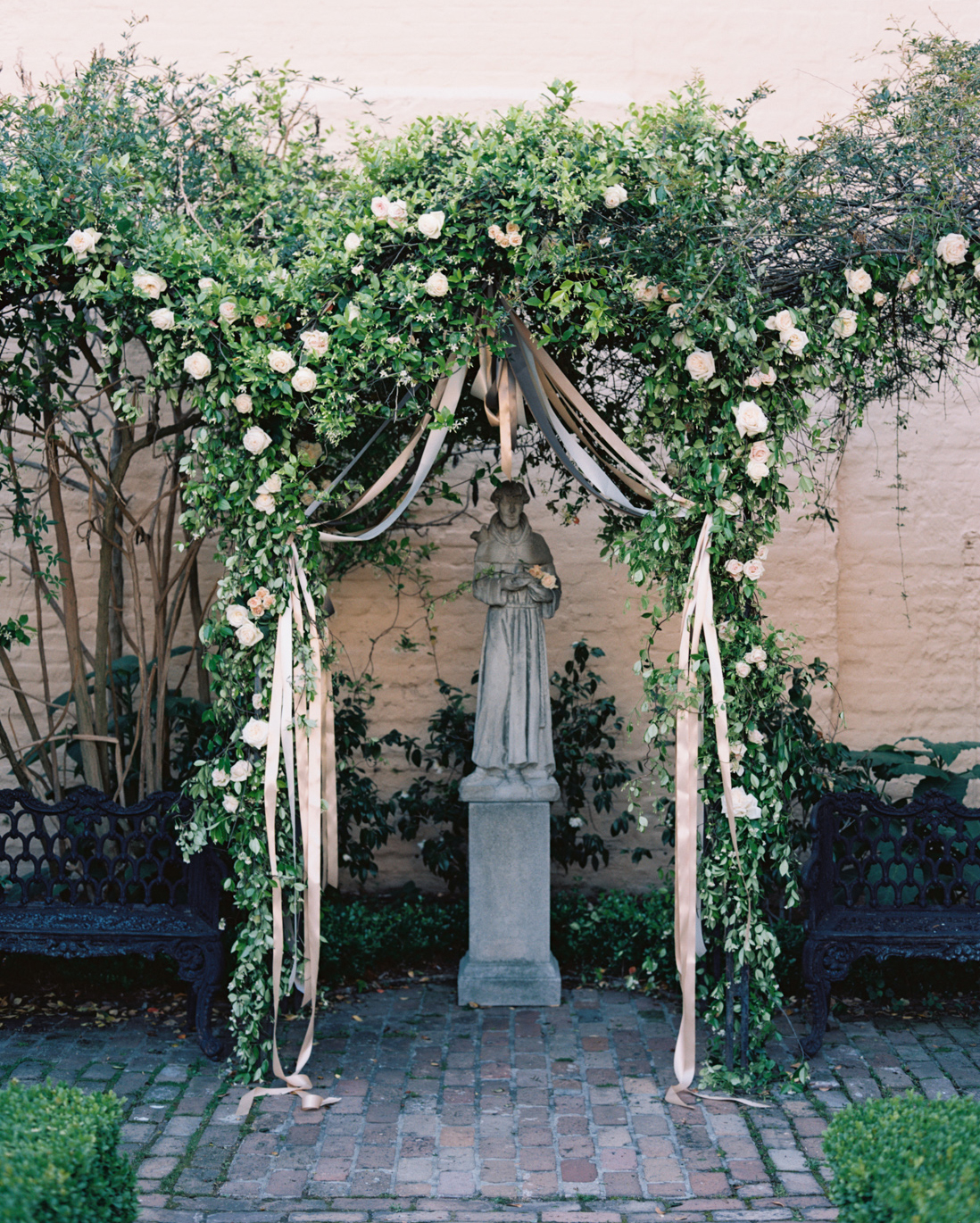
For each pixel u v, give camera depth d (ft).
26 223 12.73
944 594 21.25
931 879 15.05
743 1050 14.02
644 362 14.94
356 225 12.72
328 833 14.49
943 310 12.85
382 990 17.49
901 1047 15.30
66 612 17.25
